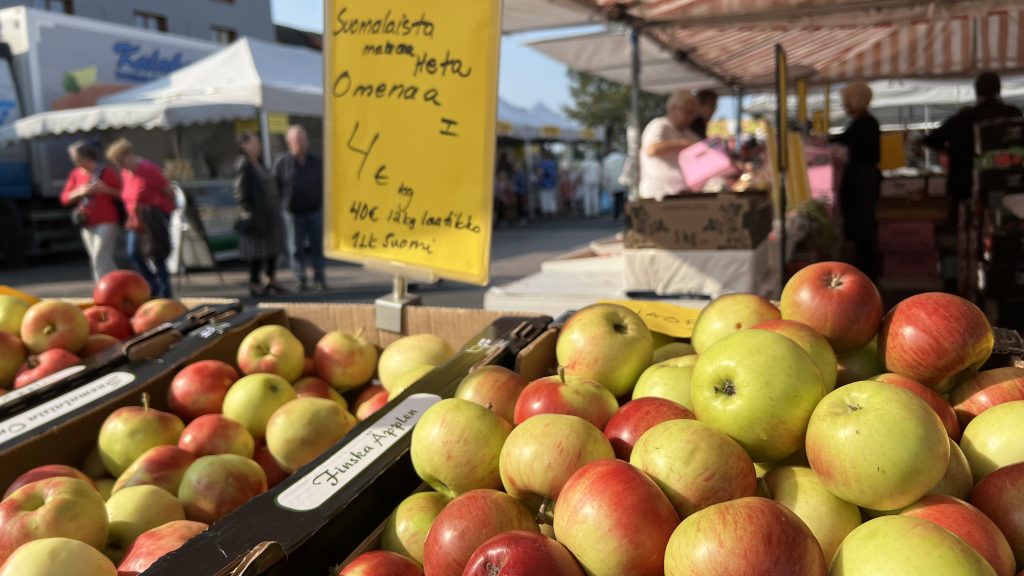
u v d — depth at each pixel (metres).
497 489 1.44
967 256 5.67
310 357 2.61
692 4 5.07
